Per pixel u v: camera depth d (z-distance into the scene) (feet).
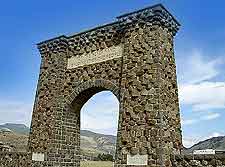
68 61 109.09
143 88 85.25
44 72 112.27
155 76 84.23
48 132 103.14
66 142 103.91
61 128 103.45
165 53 89.56
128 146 82.74
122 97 88.79
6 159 109.70
